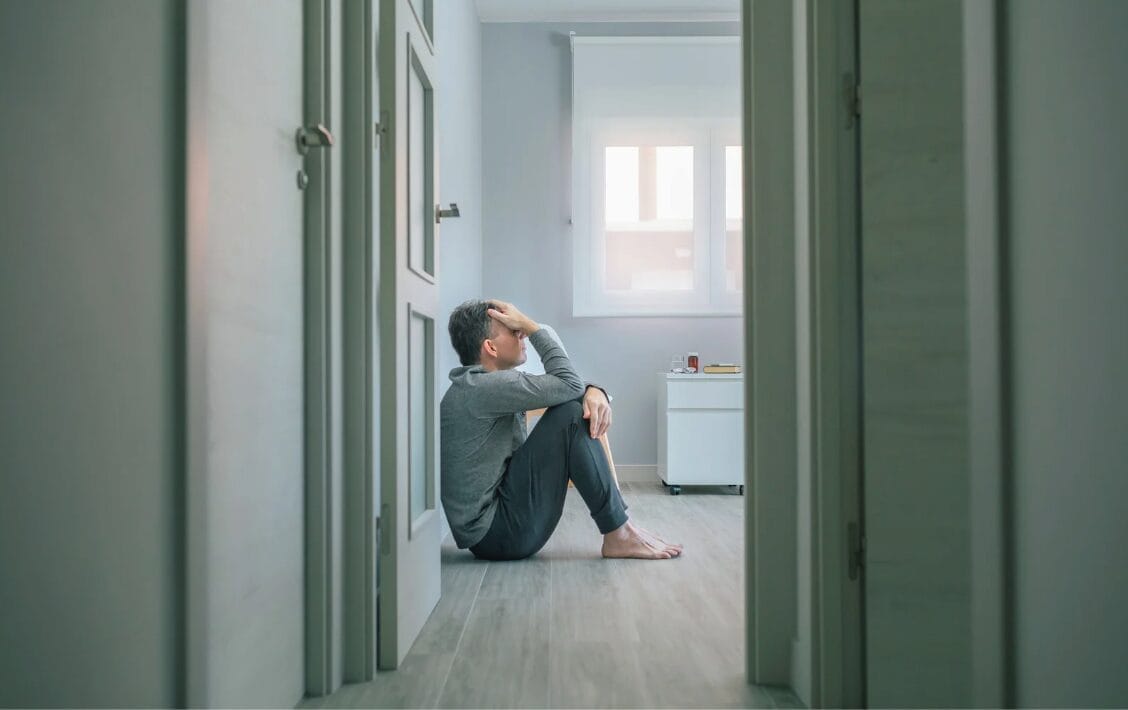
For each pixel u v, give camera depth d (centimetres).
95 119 72
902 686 131
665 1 454
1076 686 61
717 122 459
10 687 61
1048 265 64
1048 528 64
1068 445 61
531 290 463
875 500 132
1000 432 69
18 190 62
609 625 182
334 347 141
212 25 97
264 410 117
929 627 131
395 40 159
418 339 190
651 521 325
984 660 72
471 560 254
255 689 113
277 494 123
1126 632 56
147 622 81
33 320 64
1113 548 58
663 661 158
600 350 462
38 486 65
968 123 74
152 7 82
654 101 459
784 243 149
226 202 102
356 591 146
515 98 466
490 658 159
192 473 89
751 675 147
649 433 461
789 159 150
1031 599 66
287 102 128
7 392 61
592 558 256
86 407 71
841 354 135
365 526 146
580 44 458
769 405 148
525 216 465
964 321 133
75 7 69
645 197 459
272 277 120
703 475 402
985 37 71
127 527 77
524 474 248
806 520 139
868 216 134
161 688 84
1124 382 56
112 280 75
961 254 133
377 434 152
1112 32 57
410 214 174
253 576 112
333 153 141
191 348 88
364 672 146
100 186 73
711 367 412
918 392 133
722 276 457
